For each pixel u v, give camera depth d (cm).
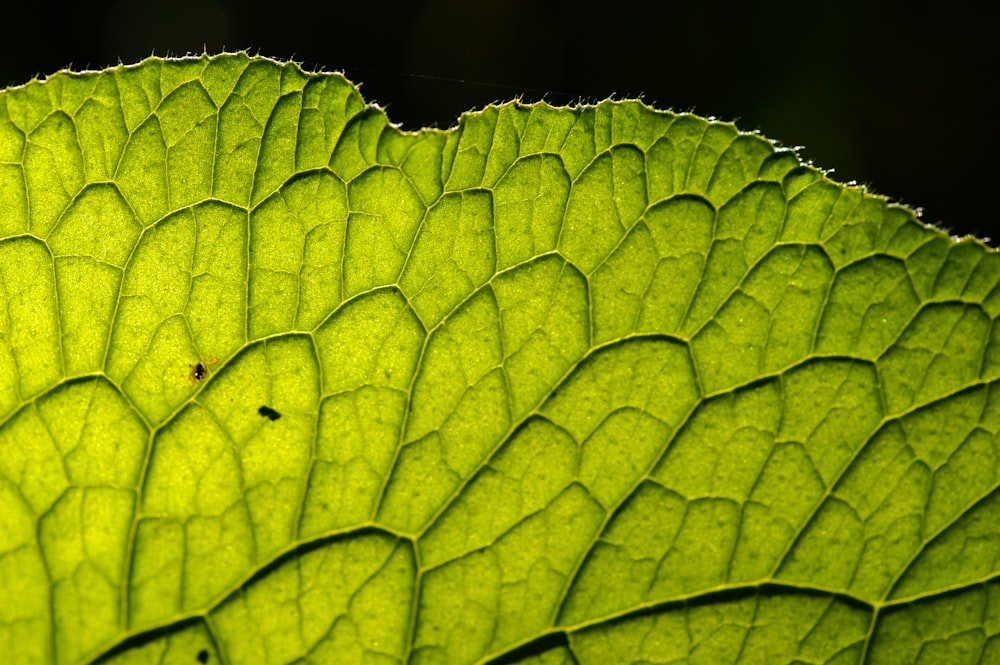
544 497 28
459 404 28
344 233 28
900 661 28
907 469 28
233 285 28
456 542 28
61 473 28
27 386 28
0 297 28
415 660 28
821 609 28
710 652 28
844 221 28
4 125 28
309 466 28
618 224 28
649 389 28
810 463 28
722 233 28
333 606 28
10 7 46
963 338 28
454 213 28
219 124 28
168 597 28
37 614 28
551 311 28
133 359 28
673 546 28
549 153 28
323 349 28
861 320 28
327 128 28
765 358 28
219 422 28
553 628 28
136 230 28
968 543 28
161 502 28
